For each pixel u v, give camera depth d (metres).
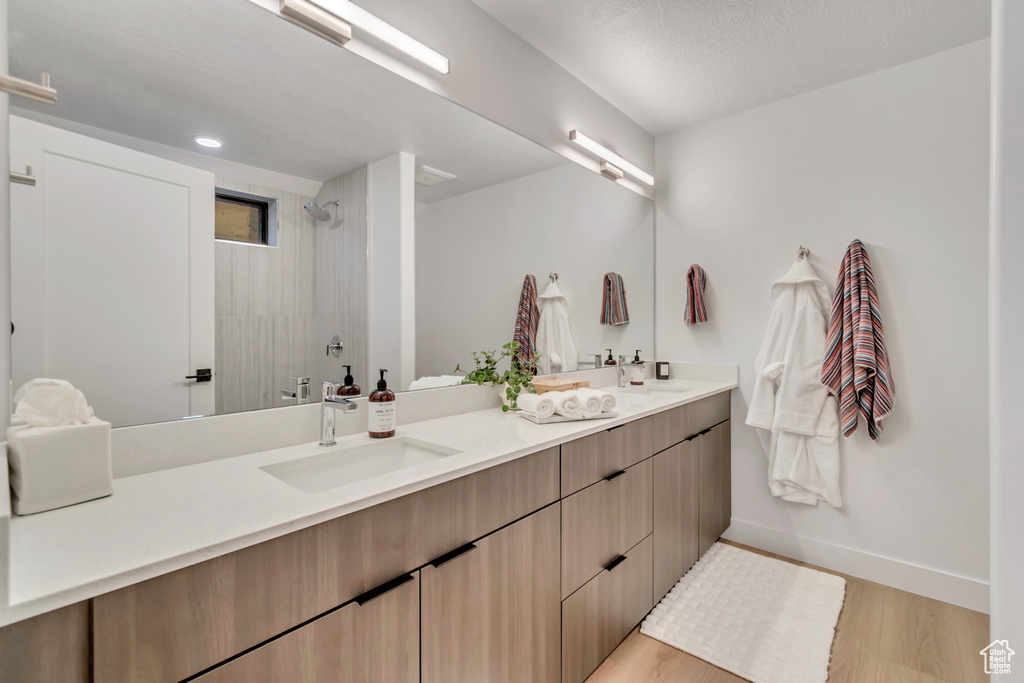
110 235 1.04
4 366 0.87
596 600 1.60
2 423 0.86
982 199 1.99
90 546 0.73
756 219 2.57
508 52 1.93
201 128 1.18
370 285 1.54
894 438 2.18
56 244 0.96
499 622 1.24
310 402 1.39
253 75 1.26
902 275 2.16
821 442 2.30
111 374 1.04
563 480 1.46
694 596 2.06
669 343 2.90
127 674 0.68
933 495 2.10
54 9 0.97
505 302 1.99
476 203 1.86
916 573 2.13
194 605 0.74
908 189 2.14
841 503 2.29
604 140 2.49
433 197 1.72
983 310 1.99
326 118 1.41
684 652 1.74
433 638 1.08
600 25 1.91
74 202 0.98
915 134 2.13
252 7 1.24
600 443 1.62
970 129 2.01
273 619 0.82
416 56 1.51
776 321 2.40
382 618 0.98
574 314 2.38
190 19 1.16
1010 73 0.36
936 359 2.09
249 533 0.78
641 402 2.05
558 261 2.27
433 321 1.73
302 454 1.24
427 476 1.05
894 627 1.88
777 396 2.37
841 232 2.31
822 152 2.36
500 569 1.25
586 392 1.72
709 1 1.75
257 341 1.28
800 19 1.86
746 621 1.90
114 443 1.04
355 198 1.49
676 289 2.87
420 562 1.06
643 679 1.61
